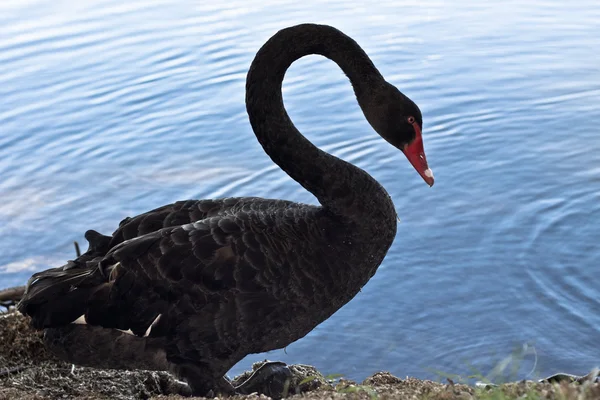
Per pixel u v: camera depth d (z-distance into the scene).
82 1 14.48
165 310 5.46
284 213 5.75
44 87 12.09
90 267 5.64
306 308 5.69
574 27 13.60
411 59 12.79
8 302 7.92
